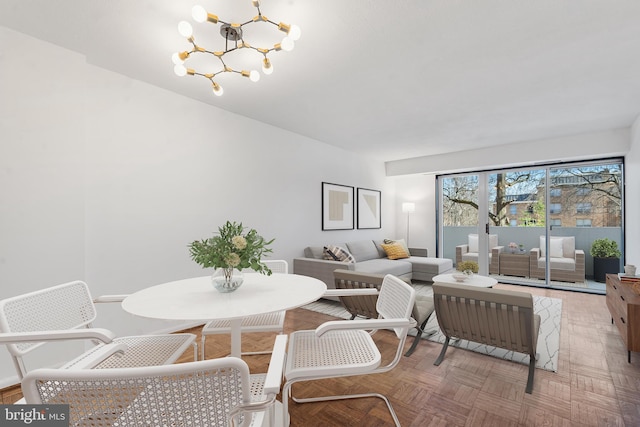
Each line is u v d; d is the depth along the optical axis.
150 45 2.17
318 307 3.78
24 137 2.02
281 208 4.14
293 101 3.19
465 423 1.57
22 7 1.75
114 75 2.58
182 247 3.03
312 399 1.77
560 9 1.75
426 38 2.05
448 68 2.46
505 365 2.21
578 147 4.25
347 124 3.96
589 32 1.97
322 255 4.41
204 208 3.23
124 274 2.62
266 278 1.97
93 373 0.64
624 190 4.23
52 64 2.14
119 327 2.60
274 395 0.83
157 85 2.84
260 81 2.72
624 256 4.26
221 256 1.52
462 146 5.03
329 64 2.41
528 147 4.66
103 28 1.97
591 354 2.36
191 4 1.73
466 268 3.52
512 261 5.16
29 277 2.03
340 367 1.30
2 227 1.94
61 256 2.17
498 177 5.35
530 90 2.88
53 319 1.41
